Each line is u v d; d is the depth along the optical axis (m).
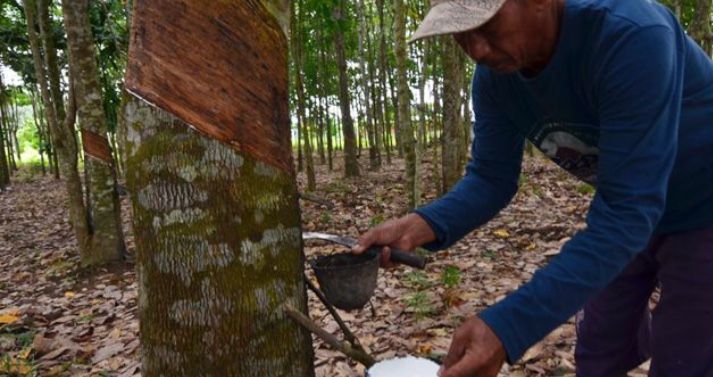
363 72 12.99
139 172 1.45
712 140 1.62
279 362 1.50
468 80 13.10
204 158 1.39
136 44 1.38
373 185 9.83
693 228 1.72
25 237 8.34
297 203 1.58
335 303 1.60
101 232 5.79
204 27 1.33
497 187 1.90
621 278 2.02
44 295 5.08
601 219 1.29
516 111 1.76
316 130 17.86
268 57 1.42
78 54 5.54
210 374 1.45
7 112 21.66
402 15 5.54
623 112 1.29
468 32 1.32
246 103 1.40
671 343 1.81
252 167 1.43
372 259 1.60
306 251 5.25
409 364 1.54
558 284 1.24
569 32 1.38
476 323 1.26
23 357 3.32
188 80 1.35
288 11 1.51
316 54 15.12
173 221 1.42
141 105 1.42
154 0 1.34
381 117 16.06
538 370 2.76
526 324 1.24
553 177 8.91
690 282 1.74
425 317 3.49
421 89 6.57
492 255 4.74
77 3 5.49
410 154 5.93
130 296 4.66
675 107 1.33
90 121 5.64
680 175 1.65
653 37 1.28
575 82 1.46
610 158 1.31
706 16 6.84
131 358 3.31
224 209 1.41
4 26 11.32
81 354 3.47
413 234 1.77
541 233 5.39
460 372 1.22
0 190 15.30
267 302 1.47
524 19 1.33
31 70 12.64
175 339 1.46
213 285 1.42
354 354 1.52
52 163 19.91
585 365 2.21
